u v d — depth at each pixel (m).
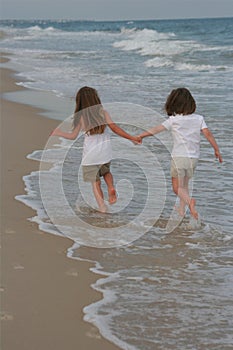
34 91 14.90
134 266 4.28
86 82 16.72
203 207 5.61
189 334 3.31
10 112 11.09
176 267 4.27
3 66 23.67
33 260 4.31
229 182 6.33
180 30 57.44
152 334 3.29
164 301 3.71
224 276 4.12
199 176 6.55
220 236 4.92
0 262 4.25
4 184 6.26
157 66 21.34
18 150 7.83
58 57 28.64
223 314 3.56
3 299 3.66
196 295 3.81
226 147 7.88
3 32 75.06
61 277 4.02
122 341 3.21
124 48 33.12
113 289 3.87
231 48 28.25
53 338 3.22
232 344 3.22
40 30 85.38
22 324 3.36
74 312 3.52
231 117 10.01
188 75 18.00
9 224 5.07
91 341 3.20
